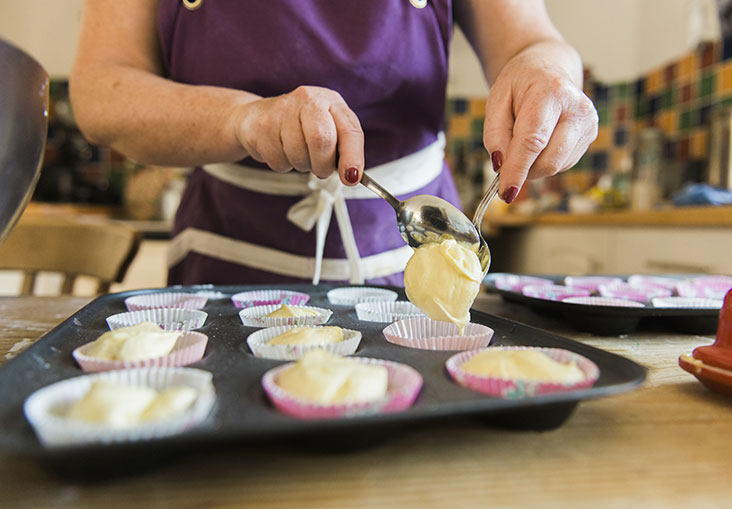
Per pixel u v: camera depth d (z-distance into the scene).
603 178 2.88
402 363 0.54
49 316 0.79
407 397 0.40
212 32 0.92
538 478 0.33
